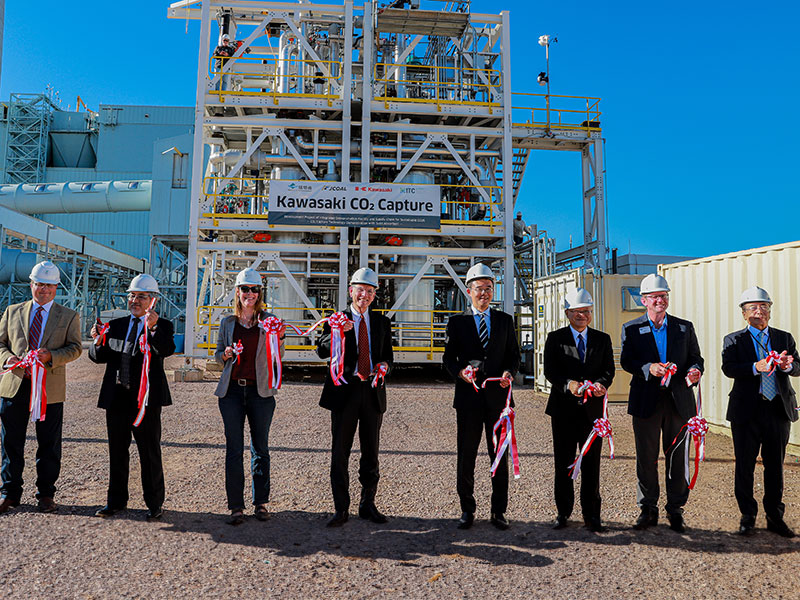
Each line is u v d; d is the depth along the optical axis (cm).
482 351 474
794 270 739
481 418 469
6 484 479
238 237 1650
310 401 1134
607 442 798
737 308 842
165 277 3359
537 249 1884
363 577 363
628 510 510
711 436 862
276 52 1958
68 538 419
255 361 481
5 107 5531
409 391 1320
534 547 419
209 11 1611
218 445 739
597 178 1928
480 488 574
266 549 407
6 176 5378
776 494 452
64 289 3481
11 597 324
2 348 483
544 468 655
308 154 1680
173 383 1388
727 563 392
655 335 480
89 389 1243
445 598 336
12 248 3206
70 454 673
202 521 464
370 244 1664
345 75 1602
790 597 341
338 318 471
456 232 1588
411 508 509
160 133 5359
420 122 1720
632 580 363
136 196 3738
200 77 1577
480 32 1819
